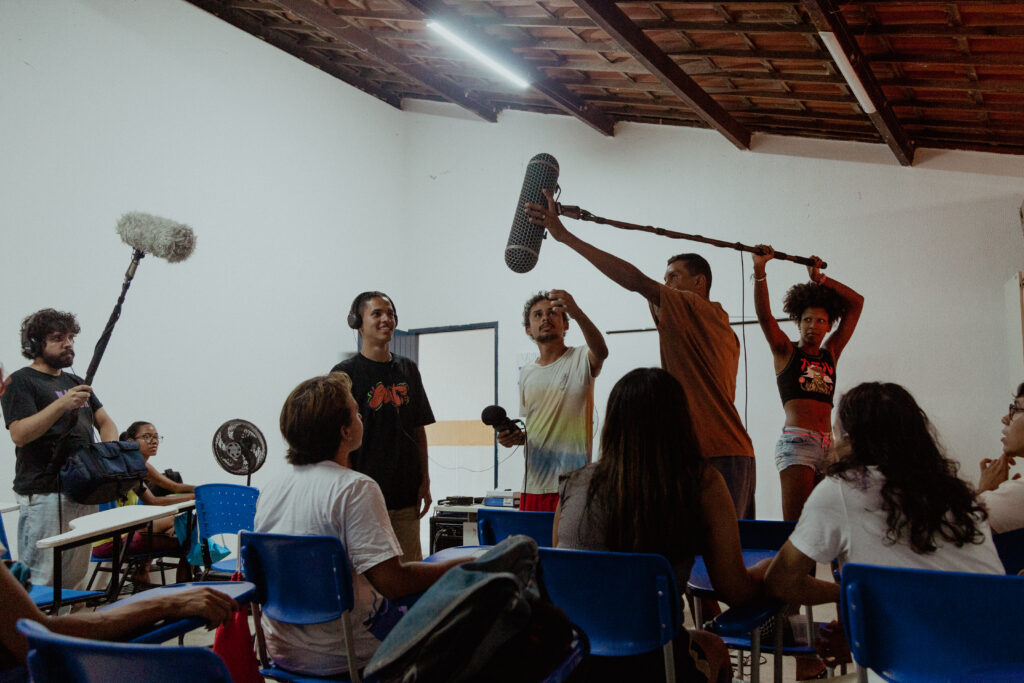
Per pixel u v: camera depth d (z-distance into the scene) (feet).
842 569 5.06
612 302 24.64
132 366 19.92
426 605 4.32
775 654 7.01
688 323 9.56
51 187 18.54
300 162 25.25
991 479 8.42
